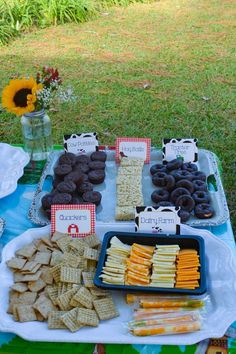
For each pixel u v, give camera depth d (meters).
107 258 1.38
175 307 1.23
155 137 3.41
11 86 1.73
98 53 4.86
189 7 6.11
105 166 1.90
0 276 1.32
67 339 1.13
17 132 3.52
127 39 5.20
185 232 1.48
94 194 1.69
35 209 1.64
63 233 1.50
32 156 1.94
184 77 4.31
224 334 1.17
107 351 1.15
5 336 1.20
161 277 1.31
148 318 1.19
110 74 4.39
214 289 1.30
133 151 1.93
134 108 3.81
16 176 1.79
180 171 1.79
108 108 3.82
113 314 1.23
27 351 1.16
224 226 1.58
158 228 1.49
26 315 1.21
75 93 4.02
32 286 1.30
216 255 1.40
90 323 1.18
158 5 6.20
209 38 5.17
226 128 3.52
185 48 4.93
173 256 1.38
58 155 1.96
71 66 4.56
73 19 5.69
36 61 4.69
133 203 1.66
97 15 5.84
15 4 5.51
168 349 1.15
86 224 1.52
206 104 3.84
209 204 1.65
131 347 1.16
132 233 1.46
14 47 5.04
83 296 1.25
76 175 1.75
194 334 1.14
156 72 4.42
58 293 1.28
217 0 6.32
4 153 1.93
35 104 1.78
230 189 2.95
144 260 1.37
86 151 1.97
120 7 6.13
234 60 4.62
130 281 1.31
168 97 3.96
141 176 1.82
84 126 3.58
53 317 1.20
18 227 1.60
